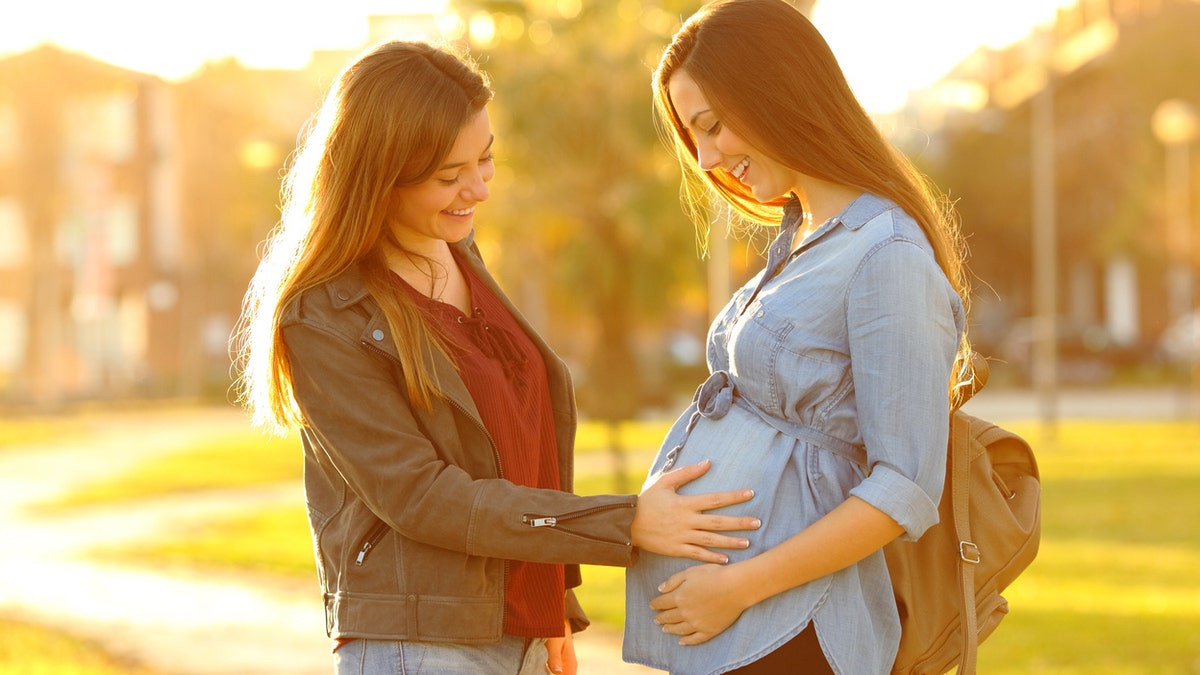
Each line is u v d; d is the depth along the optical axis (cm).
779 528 293
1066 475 1994
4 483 2442
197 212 5688
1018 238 5303
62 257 5419
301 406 301
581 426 3136
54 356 4994
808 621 288
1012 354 4509
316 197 303
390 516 294
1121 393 4153
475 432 304
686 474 304
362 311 301
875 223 288
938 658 305
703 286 2423
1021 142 5134
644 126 2116
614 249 2319
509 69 2134
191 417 4612
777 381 294
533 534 292
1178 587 1046
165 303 5928
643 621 309
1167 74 4091
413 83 297
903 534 283
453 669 299
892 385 277
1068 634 853
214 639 938
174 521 1816
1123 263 5203
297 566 1293
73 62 5003
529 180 2206
